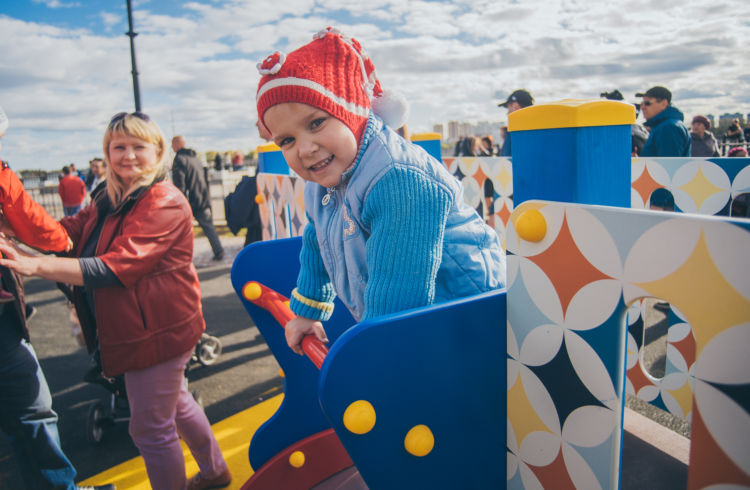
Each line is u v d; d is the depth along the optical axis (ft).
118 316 5.32
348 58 3.38
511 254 3.10
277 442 5.64
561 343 2.85
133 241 5.21
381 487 2.97
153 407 5.60
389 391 2.90
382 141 3.41
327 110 3.24
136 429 5.65
